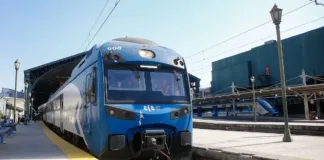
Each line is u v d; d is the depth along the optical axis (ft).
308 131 53.42
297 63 193.57
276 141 44.57
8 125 66.08
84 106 35.94
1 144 41.57
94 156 31.14
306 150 34.76
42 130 76.28
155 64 32.35
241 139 48.85
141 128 29.84
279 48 47.11
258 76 219.61
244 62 236.22
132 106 29.66
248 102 184.96
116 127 28.73
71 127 45.75
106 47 31.71
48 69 196.03
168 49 35.12
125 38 35.32
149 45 33.91
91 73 32.73
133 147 29.48
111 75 30.30
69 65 199.41
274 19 47.55
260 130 64.95
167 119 30.68
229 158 33.22
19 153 32.40
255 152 32.40
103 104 29.14
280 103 188.55
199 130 76.07
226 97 187.21
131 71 31.22
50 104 91.86
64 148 36.94
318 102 156.66
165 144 30.30
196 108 233.55
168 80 32.58
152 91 31.22
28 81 188.24
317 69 181.06
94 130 31.07
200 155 38.37
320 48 180.14
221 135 57.93
